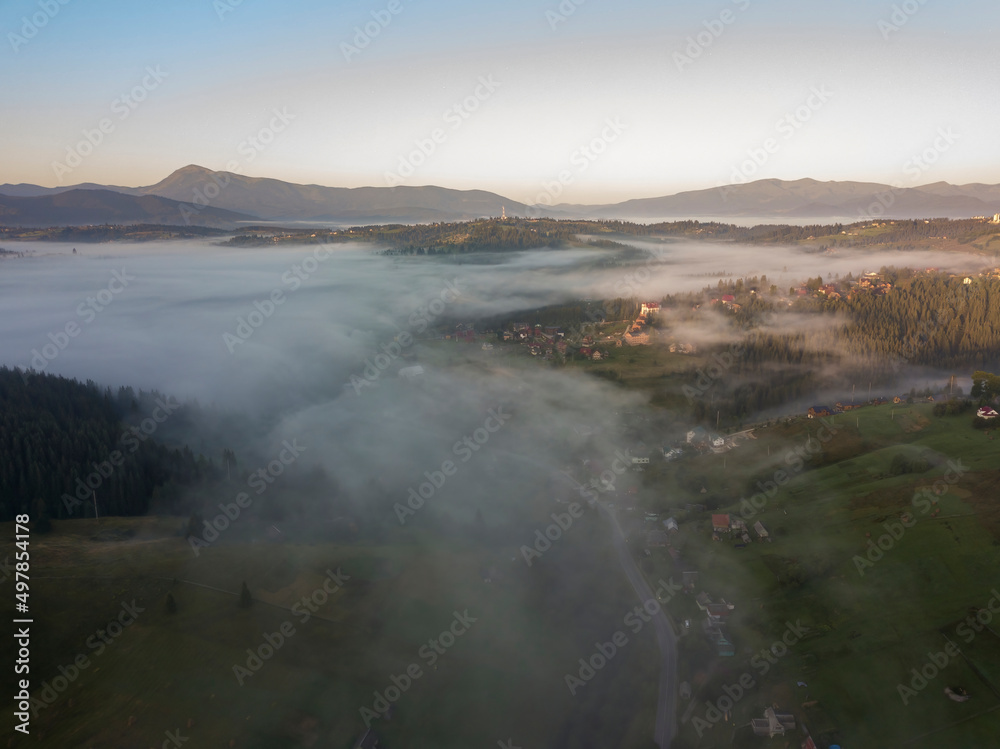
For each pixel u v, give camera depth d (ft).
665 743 203.00
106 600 242.78
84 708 195.93
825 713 200.44
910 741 183.93
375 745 195.52
